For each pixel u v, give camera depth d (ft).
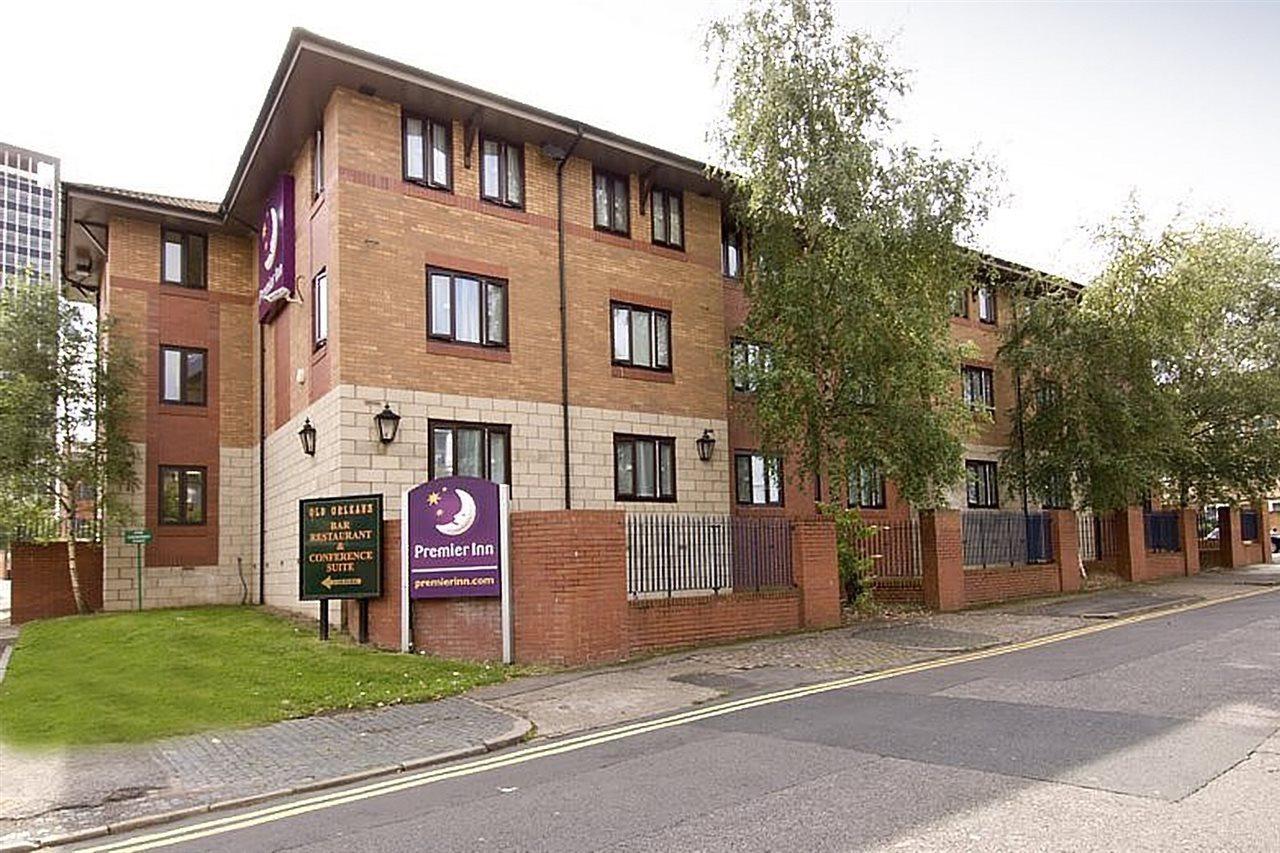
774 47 52.70
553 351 56.95
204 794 22.50
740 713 29.14
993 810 18.03
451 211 53.67
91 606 66.85
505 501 39.78
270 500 64.64
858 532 55.98
